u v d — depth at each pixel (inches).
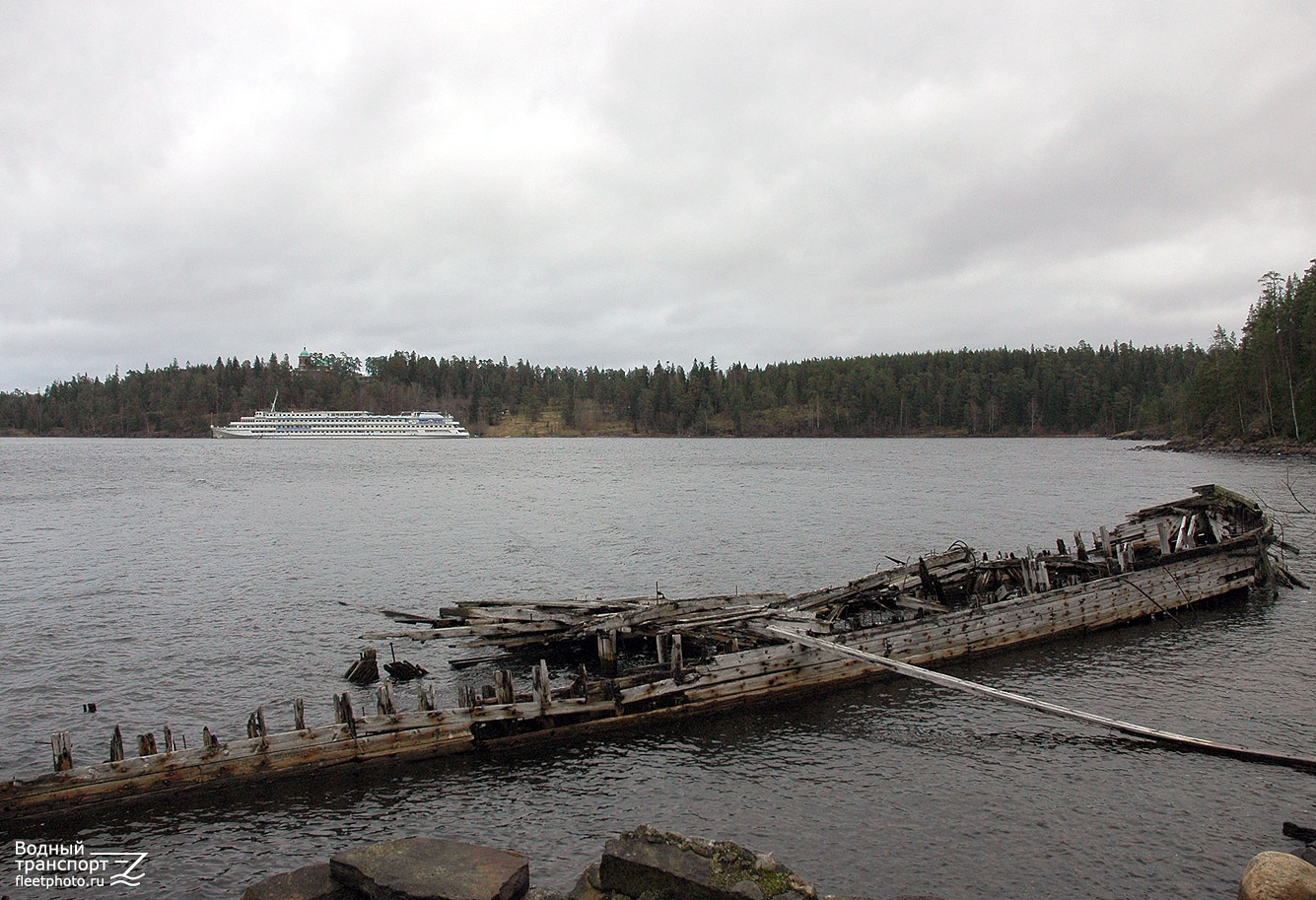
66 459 4845.0
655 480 3329.2
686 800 530.9
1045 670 784.3
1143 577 956.6
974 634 821.2
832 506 2303.2
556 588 1222.3
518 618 813.9
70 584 1250.0
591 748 613.3
